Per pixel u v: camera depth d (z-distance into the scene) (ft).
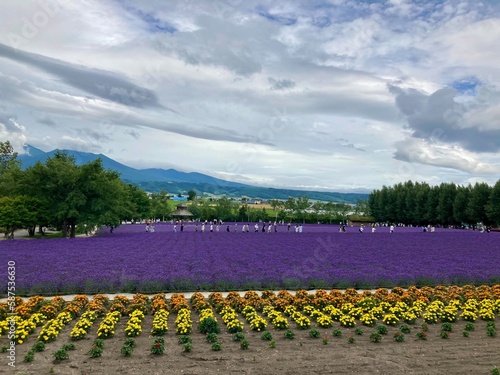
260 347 41.01
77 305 55.21
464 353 39.88
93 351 37.65
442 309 54.44
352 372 34.68
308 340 43.75
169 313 54.34
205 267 87.15
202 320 46.96
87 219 176.04
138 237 181.27
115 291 70.49
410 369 35.45
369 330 48.26
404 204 381.19
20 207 167.22
